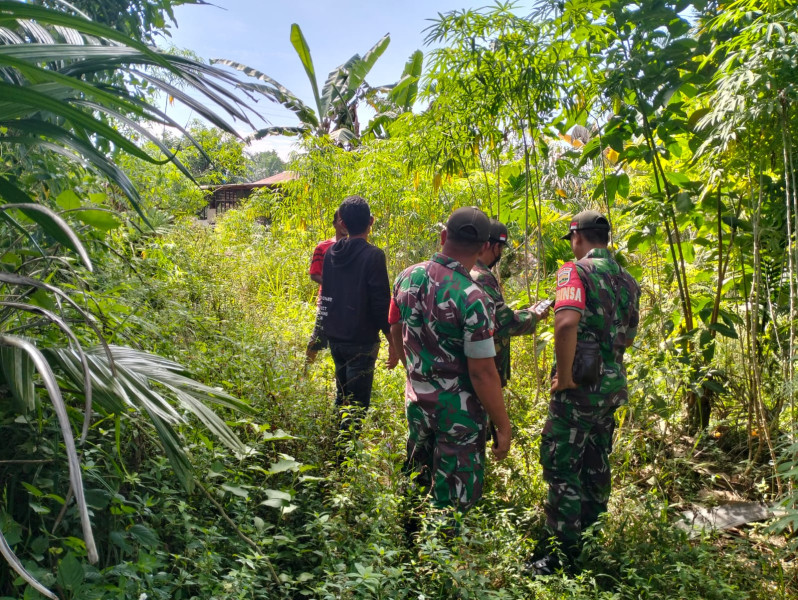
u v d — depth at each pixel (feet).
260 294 27.07
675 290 16.63
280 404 12.25
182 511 7.88
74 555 6.27
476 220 9.89
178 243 22.81
